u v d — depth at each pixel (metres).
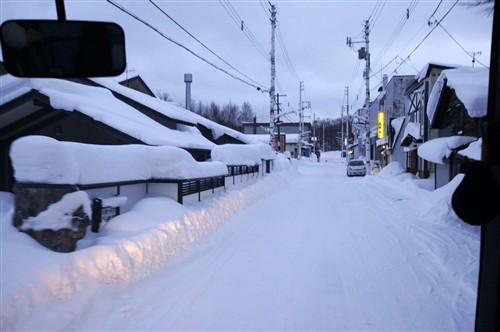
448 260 7.66
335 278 6.75
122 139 11.98
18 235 5.50
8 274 4.59
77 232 5.68
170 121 17.73
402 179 25.33
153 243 6.93
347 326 4.90
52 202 5.63
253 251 8.59
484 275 2.83
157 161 9.35
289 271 7.14
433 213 12.35
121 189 8.19
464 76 13.48
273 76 29.34
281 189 23.62
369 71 36.53
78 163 6.18
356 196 19.50
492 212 2.63
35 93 10.93
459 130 15.83
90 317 4.89
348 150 71.19
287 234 10.39
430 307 5.47
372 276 6.85
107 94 16.42
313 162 75.50
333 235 10.23
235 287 6.27
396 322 5.01
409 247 8.86
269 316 5.19
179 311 5.32
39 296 4.51
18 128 11.88
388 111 44.91
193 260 7.79
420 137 24.64
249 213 13.78
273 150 29.44
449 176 16.78
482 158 2.87
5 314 4.04
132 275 6.06
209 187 12.70
